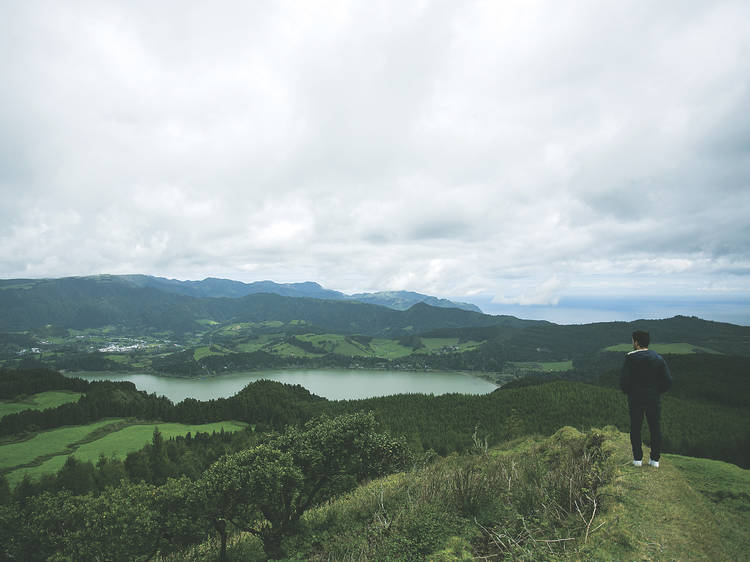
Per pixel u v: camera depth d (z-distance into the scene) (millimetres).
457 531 6699
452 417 104875
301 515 16578
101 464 67000
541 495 7090
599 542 4957
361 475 19766
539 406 104375
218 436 101250
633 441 7477
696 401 114562
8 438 99438
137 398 160625
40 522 29359
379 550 6887
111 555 20750
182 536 21141
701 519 5551
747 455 61938
